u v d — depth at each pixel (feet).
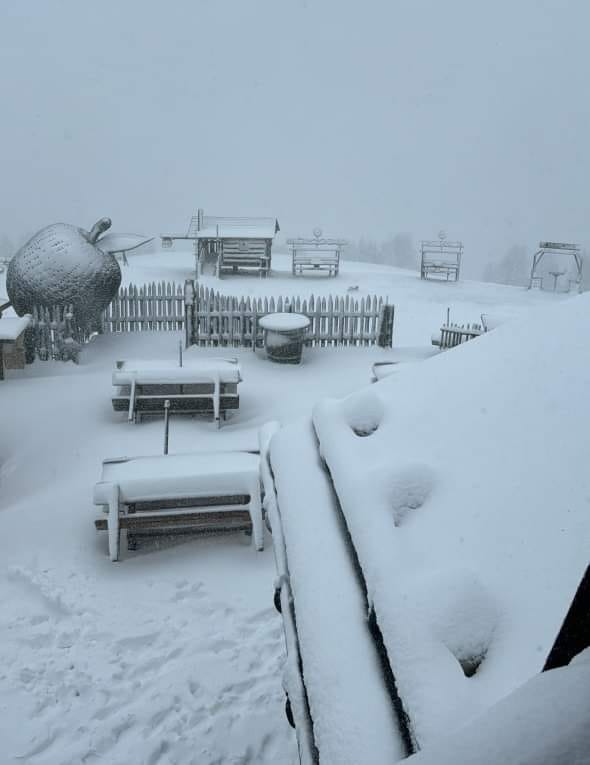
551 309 8.95
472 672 4.87
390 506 6.95
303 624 6.53
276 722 14.37
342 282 93.09
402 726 4.91
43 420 30.66
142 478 20.01
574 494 5.57
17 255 42.09
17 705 14.43
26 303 41.57
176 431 29.81
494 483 6.40
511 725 2.65
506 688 4.49
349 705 5.24
